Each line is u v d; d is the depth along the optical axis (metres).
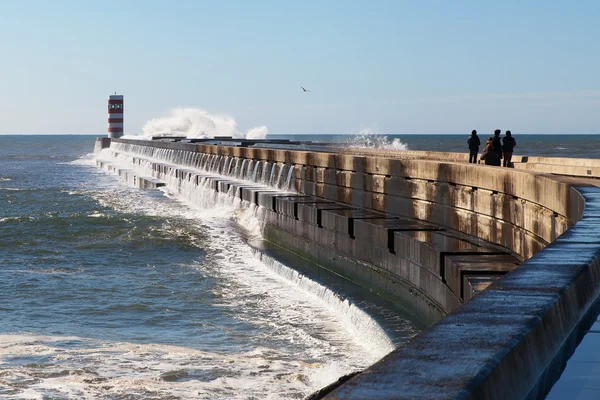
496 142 28.64
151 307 17.70
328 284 18.84
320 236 22.64
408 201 20.94
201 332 15.28
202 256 25.45
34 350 13.70
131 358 13.21
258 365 12.77
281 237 26.77
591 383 4.23
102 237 29.62
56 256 25.88
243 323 15.99
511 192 15.02
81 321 16.41
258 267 23.39
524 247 13.96
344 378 7.84
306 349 13.90
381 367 3.08
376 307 16.09
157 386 11.62
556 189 12.42
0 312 17.30
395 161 21.72
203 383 11.77
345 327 15.65
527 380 3.56
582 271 5.61
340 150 52.66
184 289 19.78
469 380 2.92
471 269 12.55
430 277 14.80
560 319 4.61
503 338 3.61
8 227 32.28
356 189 24.62
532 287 4.95
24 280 21.19
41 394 11.19
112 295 19.11
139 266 23.66
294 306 17.66
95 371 12.40
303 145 62.44
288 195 29.42
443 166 18.80
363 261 19.27
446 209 18.66
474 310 4.25
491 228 16.08
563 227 11.76
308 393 11.30
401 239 16.81
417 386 2.83
